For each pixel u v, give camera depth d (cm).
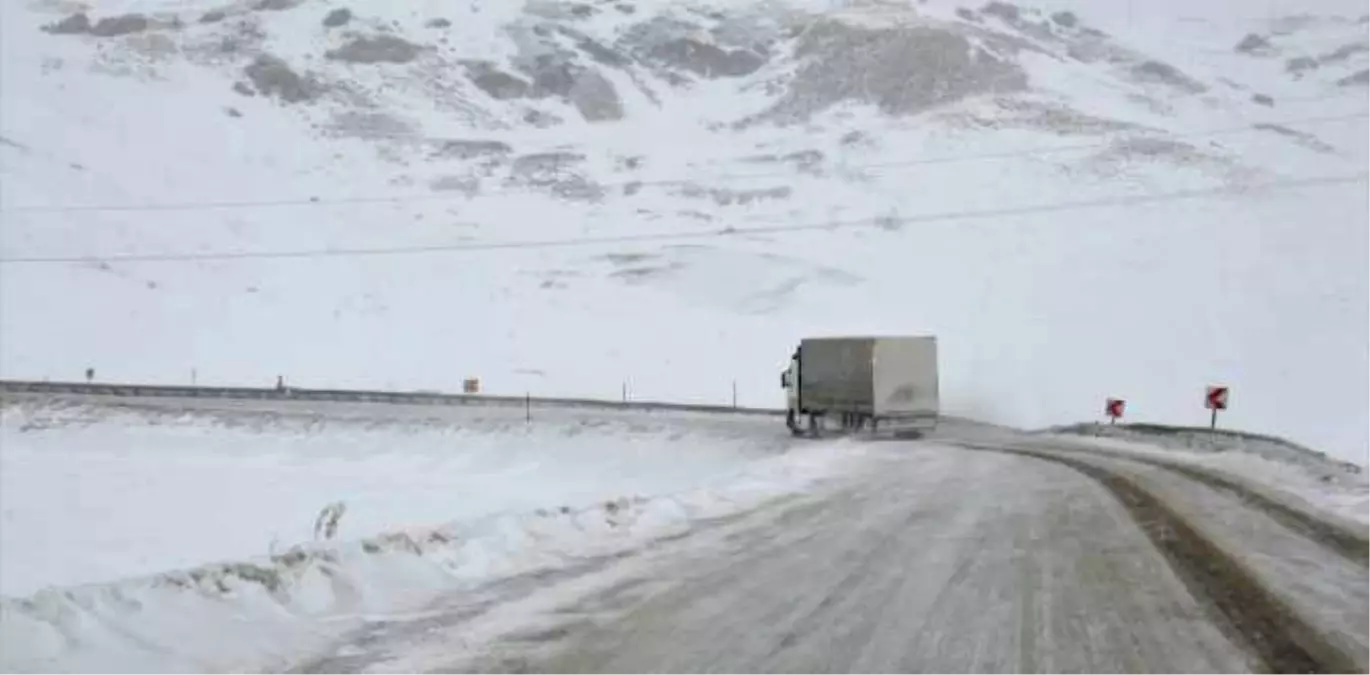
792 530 1544
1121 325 6850
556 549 1358
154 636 845
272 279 8269
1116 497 2005
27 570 2267
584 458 4234
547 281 8419
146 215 9400
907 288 7906
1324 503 2034
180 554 2461
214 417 5034
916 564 1226
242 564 1033
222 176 10606
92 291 7725
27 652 775
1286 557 1295
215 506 3259
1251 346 6372
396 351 7138
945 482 2339
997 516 1705
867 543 1402
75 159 10419
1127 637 861
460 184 10894
